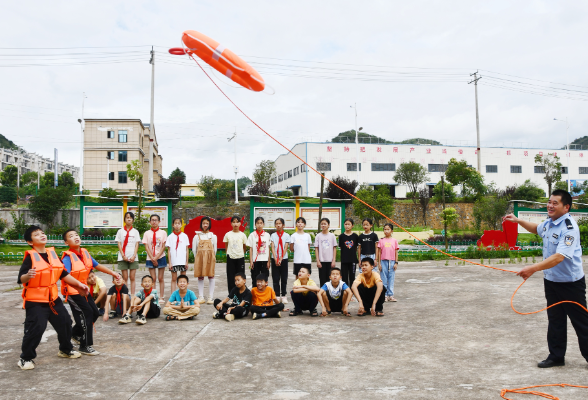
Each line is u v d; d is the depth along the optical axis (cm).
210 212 3322
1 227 2159
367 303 677
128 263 764
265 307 652
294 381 379
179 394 350
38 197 2408
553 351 415
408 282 1010
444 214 1881
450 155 4922
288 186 5256
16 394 351
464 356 449
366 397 340
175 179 3569
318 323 615
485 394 345
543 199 4038
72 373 404
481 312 671
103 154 4019
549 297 424
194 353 467
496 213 2798
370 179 4666
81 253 531
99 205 1464
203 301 780
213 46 524
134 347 492
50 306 434
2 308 723
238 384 372
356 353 464
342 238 802
